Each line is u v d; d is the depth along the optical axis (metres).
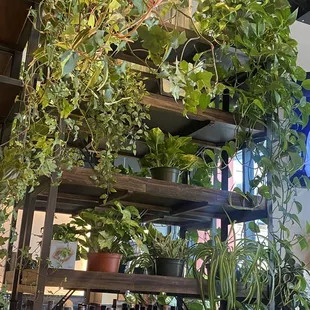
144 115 1.82
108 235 1.73
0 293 1.48
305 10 2.60
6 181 1.37
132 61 2.01
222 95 2.20
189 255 1.88
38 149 1.61
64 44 1.19
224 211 2.05
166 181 1.83
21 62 1.77
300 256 2.72
